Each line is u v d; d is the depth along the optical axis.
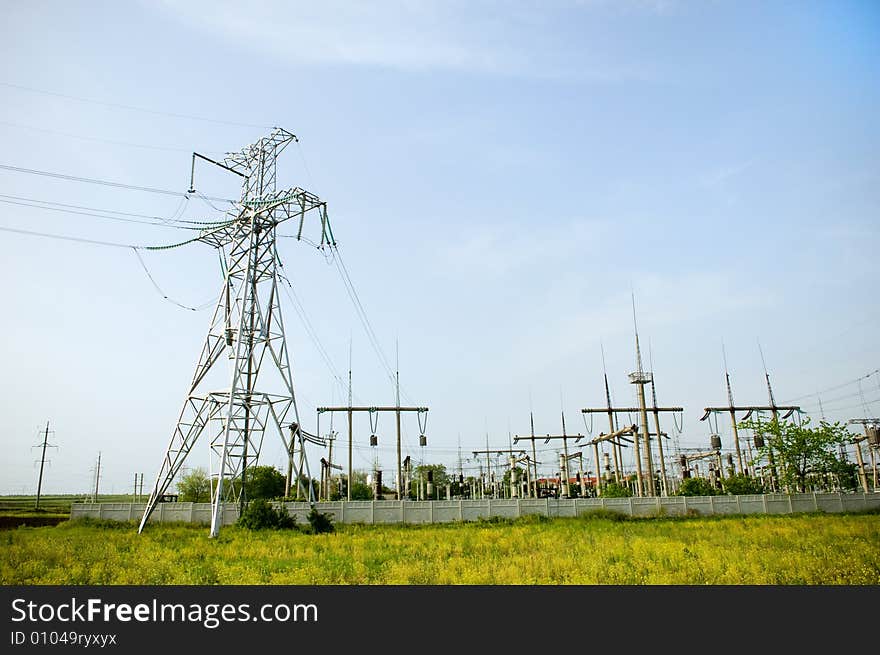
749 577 16.89
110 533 36.28
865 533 29.77
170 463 38.59
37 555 23.44
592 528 37.94
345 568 19.91
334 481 77.31
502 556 23.17
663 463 62.97
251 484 67.44
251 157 43.12
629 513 50.53
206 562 22.33
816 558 20.08
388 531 39.16
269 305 43.03
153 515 45.31
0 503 102.44
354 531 39.50
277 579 17.86
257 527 38.88
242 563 21.81
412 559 22.25
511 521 46.97
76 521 43.22
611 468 80.38
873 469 75.25
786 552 22.08
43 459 86.44
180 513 45.44
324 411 59.34
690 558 20.97
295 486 71.38
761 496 52.66
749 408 66.88
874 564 18.94
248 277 40.59
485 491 89.69
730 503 52.06
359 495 79.25
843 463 55.31
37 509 76.50
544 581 17.16
